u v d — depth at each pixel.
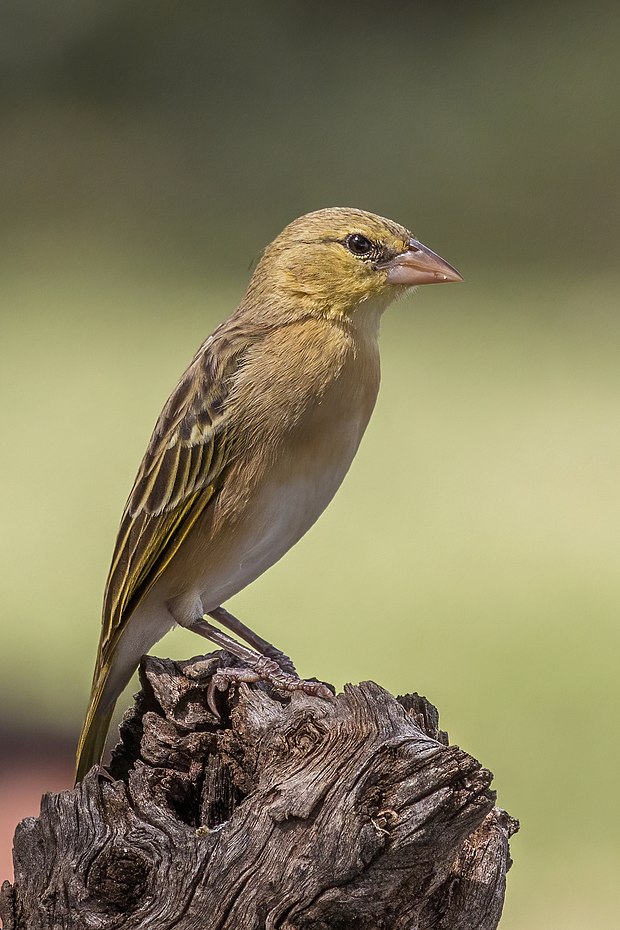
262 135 29.64
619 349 21.48
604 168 27.50
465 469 17.39
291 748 5.11
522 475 17.20
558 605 13.84
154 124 30.41
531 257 24.75
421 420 18.95
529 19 33.31
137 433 18.53
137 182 28.19
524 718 11.86
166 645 12.70
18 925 5.08
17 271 24.73
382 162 28.28
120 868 5.00
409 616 13.71
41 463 17.55
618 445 18.06
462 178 27.56
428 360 21.12
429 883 5.01
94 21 32.97
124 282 24.25
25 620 13.72
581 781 11.04
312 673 12.46
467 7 33.69
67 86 31.84
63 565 14.88
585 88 30.44
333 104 30.55
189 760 5.51
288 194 27.48
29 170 28.69
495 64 31.52
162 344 21.75
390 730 5.00
